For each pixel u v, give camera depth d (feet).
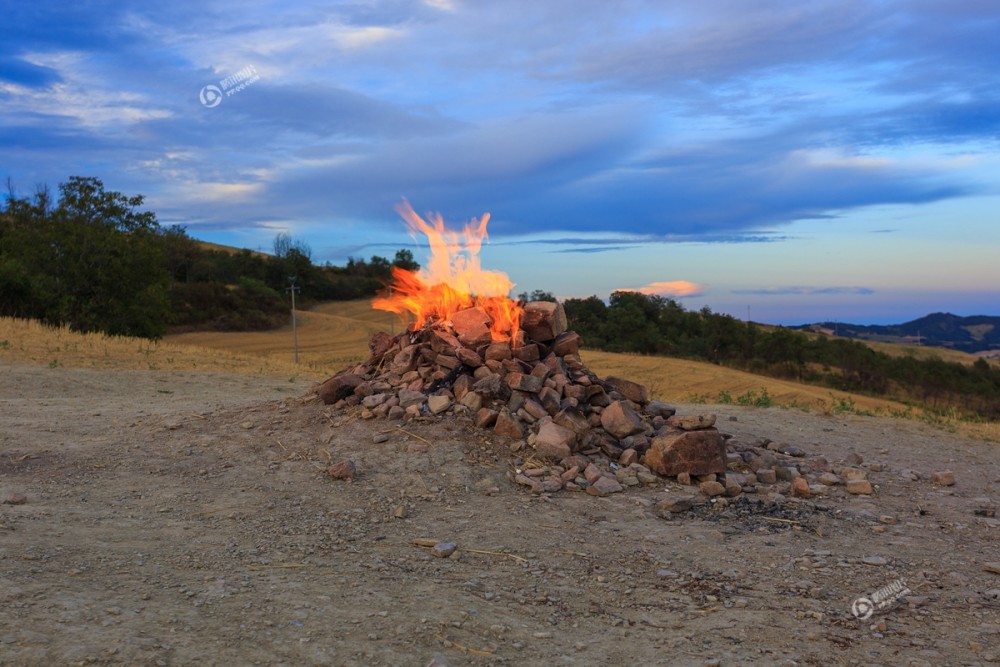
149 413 37.81
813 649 14.26
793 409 47.60
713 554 19.71
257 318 225.76
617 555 19.40
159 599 14.40
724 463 26.55
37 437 30.73
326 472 25.12
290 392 55.47
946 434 39.86
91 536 18.51
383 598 15.53
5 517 19.62
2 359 59.93
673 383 138.41
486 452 26.50
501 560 18.65
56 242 121.08
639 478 25.93
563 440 26.68
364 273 335.88
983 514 24.70
